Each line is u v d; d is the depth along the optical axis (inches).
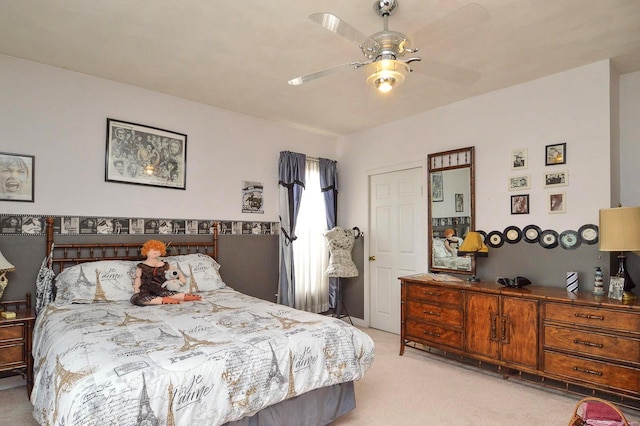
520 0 84.4
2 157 113.3
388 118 175.5
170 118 147.7
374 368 130.4
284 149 186.2
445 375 123.9
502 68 121.7
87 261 127.0
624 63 117.7
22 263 115.9
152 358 67.4
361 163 196.7
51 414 60.4
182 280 129.2
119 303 113.4
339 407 91.9
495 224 139.9
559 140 124.8
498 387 114.2
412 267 171.5
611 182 115.0
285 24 95.2
